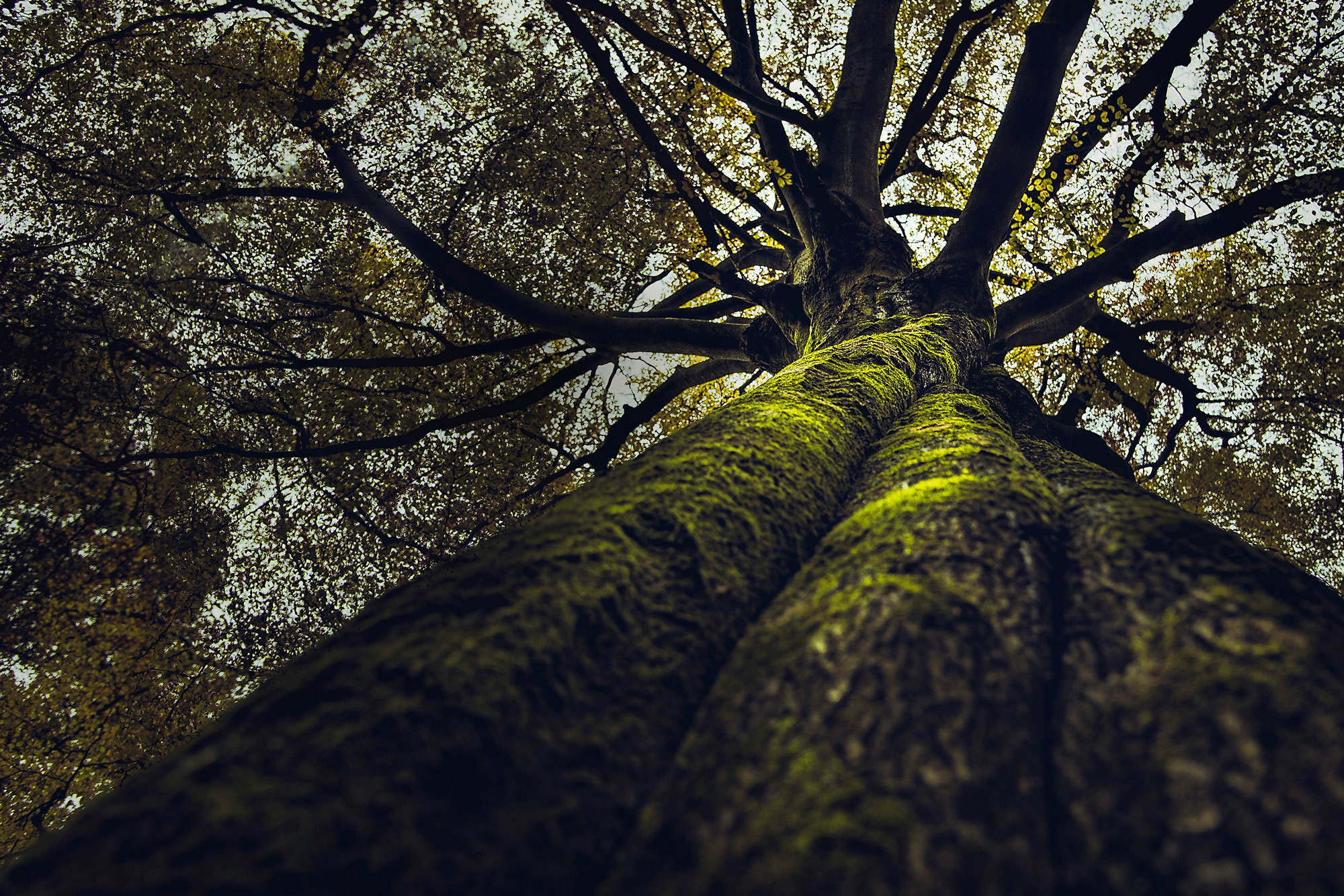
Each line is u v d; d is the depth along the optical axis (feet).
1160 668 5.03
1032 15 41.09
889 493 8.59
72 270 32.01
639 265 37.17
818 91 41.11
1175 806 3.93
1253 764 3.96
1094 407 38.93
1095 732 4.80
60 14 31.96
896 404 13.51
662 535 6.68
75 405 30.17
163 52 33.09
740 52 29.78
